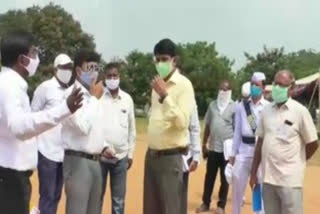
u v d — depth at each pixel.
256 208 8.32
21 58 5.00
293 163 7.23
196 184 14.38
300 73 71.62
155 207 7.09
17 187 4.96
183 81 6.89
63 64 8.27
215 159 11.15
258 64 74.25
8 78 4.89
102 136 6.95
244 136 9.36
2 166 4.91
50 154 8.23
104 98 8.65
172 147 6.90
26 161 5.02
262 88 9.28
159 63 6.87
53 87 8.31
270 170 7.32
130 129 9.02
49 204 8.28
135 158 19.61
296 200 7.23
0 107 4.80
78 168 6.78
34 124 4.62
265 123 7.42
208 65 76.69
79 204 6.79
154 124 6.95
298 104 7.28
